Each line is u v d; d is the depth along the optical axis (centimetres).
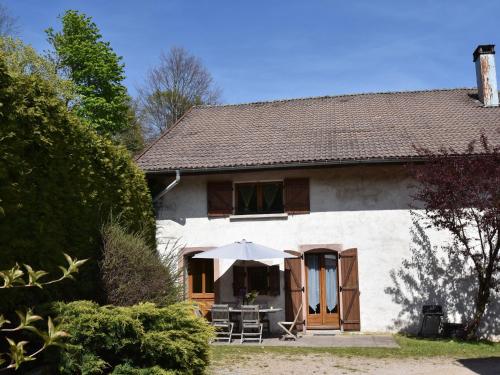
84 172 898
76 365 630
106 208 1005
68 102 2197
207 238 1420
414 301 1323
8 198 652
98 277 840
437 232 1331
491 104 1641
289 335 1245
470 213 1168
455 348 1108
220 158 1433
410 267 1333
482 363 943
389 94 1864
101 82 2586
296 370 873
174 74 3875
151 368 654
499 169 1127
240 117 1777
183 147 1543
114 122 2619
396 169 1362
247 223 1411
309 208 1387
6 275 294
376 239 1353
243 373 843
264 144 1502
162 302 845
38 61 1988
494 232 1178
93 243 880
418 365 924
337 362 949
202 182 1445
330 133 1539
